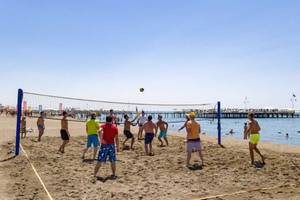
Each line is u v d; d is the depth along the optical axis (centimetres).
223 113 9475
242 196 652
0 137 1778
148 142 1234
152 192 684
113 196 651
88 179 800
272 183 765
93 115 1101
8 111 5812
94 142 1091
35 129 2553
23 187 717
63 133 1257
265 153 1237
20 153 1184
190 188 720
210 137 2030
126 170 919
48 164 992
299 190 697
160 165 997
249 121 1007
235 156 1156
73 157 1133
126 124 1413
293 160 1069
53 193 673
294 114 9962
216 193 678
